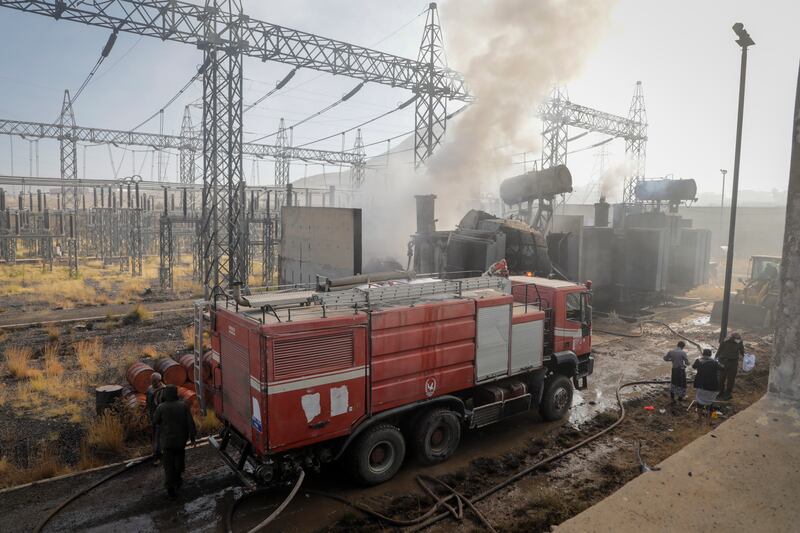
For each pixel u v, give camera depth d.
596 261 22.81
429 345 7.84
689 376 13.32
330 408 6.88
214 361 7.69
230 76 20.47
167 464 7.06
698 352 15.76
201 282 29.50
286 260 23.50
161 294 26.33
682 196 30.19
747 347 16.06
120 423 9.17
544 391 9.95
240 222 21.02
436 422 8.07
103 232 43.75
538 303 10.07
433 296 8.30
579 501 7.05
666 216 27.16
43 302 23.33
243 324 6.80
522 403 9.24
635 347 16.41
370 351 7.21
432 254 19.84
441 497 7.24
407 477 7.81
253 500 7.14
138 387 10.37
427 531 6.42
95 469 7.90
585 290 10.63
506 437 9.37
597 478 7.79
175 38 19.56
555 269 19.69
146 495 7.27
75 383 12.27
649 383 12.58
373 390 7.29
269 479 6.62
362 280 9.10
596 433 9.57
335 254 19.56
